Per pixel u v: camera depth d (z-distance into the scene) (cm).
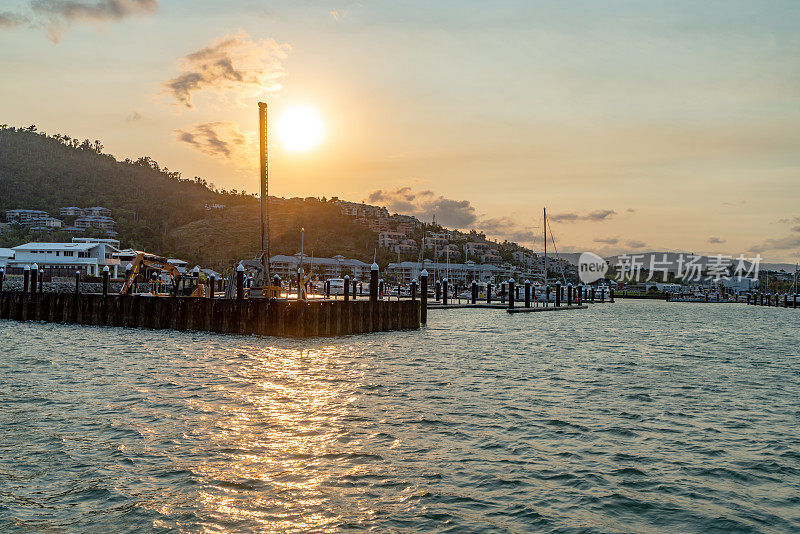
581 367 3484
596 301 18525
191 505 1309
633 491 1448
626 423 2091
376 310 5172
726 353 4528
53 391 2427
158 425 1912
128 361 3253
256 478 1473
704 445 1844
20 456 1602
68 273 11019
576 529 1233
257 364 3209
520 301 14138
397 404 2302
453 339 4881
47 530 1185
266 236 5072
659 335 6244
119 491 1377
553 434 1919
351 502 1343
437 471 1548
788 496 1443
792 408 2427
